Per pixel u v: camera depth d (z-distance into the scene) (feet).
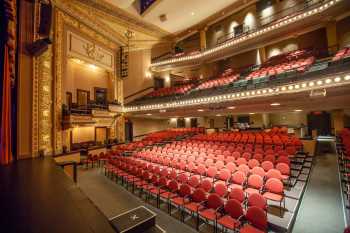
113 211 13.99
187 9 39.47
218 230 11.46
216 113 39.11
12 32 15.76
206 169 17.66
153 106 36.52
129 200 15.93
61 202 7.16
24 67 19.24
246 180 15.29
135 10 38.75
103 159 27.73
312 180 17.03
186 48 53.36
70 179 10.67
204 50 42.29
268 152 20.43
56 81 24.59
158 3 34.91
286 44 39.14
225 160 19.85
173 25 45.09
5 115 15.74
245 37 35.81
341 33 29.43
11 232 4.84
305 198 14.14
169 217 13.14
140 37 44.04
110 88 38.88
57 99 24.70
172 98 37.88
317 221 11.43
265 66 37.06
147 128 49.34
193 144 28.45
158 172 18.10
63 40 26.45
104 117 34.06
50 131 23.27
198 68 48.29
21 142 18.76
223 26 45.80
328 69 19.12
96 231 5.01
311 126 37.78
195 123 51.29
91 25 31.81
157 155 24.45
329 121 35.83
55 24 24.97
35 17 19.75
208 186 13.92
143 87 46.93
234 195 12.35
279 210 12.41
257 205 11.19
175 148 27.73
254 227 9.79
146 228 9.62
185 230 11.57
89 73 35.68
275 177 14.51
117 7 35.01
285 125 40.96
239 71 41.63
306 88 20.15
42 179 10.62
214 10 40.16
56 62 24.75
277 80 23.86
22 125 18.92
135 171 18.89
